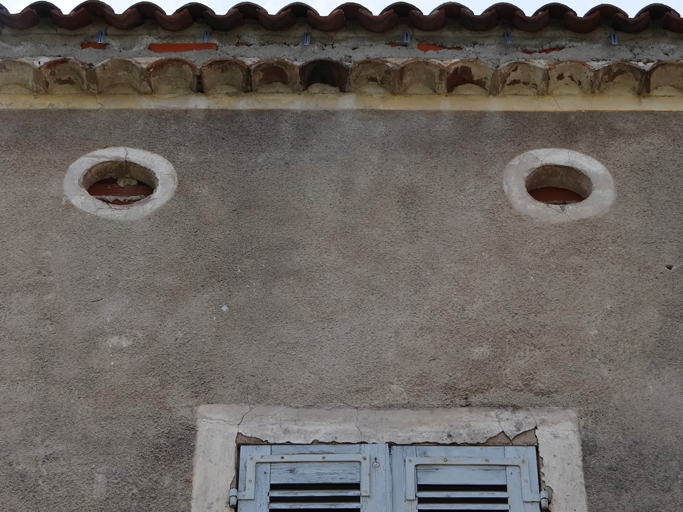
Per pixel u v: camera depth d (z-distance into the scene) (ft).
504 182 17.81
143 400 14.94
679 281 16.38
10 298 16.08
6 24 19.35
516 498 14.12
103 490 14.08
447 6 19.24
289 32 19.56
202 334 15.70
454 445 14.52
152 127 18.63
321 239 16.97
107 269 16.47
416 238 16.98
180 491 14.12
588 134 18.58
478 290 16.28
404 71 18.90
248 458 14.42
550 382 15.16
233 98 19.15
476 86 19.29
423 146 18.39
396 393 15.06
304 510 14.12
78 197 17.47
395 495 14.15
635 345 15.58
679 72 18.94
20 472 14.21
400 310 16.03
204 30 19.56
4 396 14.94
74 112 18.85
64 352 15.46
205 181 17.78
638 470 14.28
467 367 15.35
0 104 18.90
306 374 15.26
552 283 16.37
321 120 18.83
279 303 16.11
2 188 17.54
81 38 19.48
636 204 17.46
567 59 19.16
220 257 16.69
